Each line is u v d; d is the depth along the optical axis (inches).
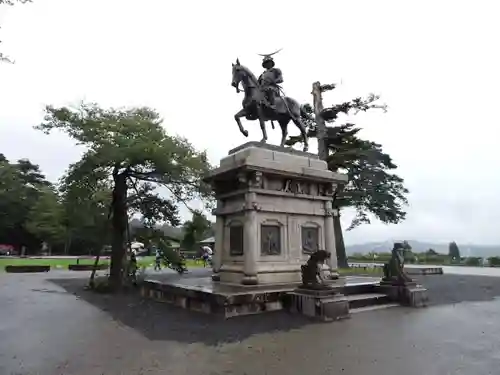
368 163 1563.7
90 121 828.0
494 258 1951.3
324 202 642.8
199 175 874.1
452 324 403.2
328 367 263.3
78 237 2234.3
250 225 546.6
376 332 364.8
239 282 553.9
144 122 864.3
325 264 624.4
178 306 525.7
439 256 2261.3
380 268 1336.1
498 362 272.5
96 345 331.3
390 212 1585.9
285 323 398.0
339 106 1341.0
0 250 2546.8
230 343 327.3
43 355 301.9
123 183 869.8
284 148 633.6
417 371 253.9
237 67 632.4
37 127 840.3
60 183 864.3
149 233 944.3
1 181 2541.8
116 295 716.7
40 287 858.1
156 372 256.1
